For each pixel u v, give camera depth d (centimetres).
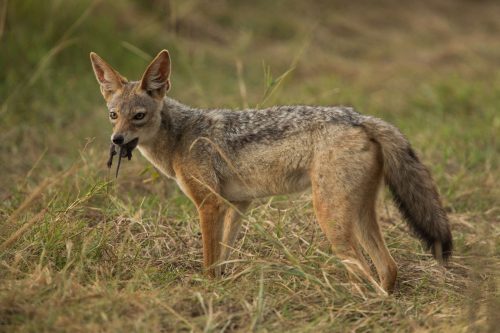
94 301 1277
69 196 1842
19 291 1279
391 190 1485
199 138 1523
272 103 2453
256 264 1511
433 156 2448
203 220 1608
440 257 1464
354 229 1495
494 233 1812
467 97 3145
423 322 1308
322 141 1491
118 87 1662
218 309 1314
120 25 3531
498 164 2389
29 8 3070
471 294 1312
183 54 3472
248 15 4450
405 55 4194
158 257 1628
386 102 3186
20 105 2723
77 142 2462
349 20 4778
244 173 1591
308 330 1235
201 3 4312
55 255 1504
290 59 3884
